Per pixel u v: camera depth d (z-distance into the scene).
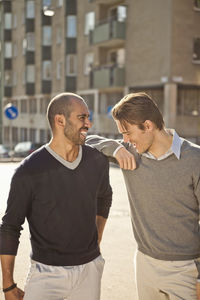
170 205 2.28
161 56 25.28
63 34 36.25
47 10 26.59
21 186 2.25
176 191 2.24
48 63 39.44
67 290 2.34
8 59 47.66
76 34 34.81
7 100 49.50
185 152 2.23
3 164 14.33
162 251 2.33
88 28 33.28
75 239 2.33
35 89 42.19
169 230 2.30
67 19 35.44
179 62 24.83
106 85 28.95
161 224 2.31
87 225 2.38
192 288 2.35
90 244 2.41
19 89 46.12
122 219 7.02
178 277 2.34
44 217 2.29
